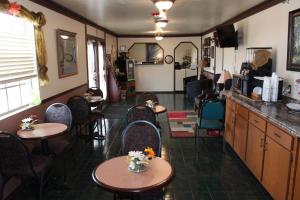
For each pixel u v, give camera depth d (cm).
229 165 366
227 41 568
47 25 400
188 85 821
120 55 997
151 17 568
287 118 256
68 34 484
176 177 331
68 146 343
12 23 307
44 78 369
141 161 188
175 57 1058
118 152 417
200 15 550
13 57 309
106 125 573
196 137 448
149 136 240
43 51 366
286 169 232
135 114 357
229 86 551
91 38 655
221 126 413
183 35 1035
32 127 305
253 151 312
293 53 338
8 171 245
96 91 577
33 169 244
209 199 282
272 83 339
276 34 391
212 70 842
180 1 404
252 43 488
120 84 949
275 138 254
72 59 511
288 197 230
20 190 304
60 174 338
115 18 584
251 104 332
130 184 171
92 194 293
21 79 324
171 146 444
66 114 348
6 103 304
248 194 291
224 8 469
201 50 1036
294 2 339
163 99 909
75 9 469
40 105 371
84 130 523
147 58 1062
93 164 372
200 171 348
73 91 518
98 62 726
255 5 444
